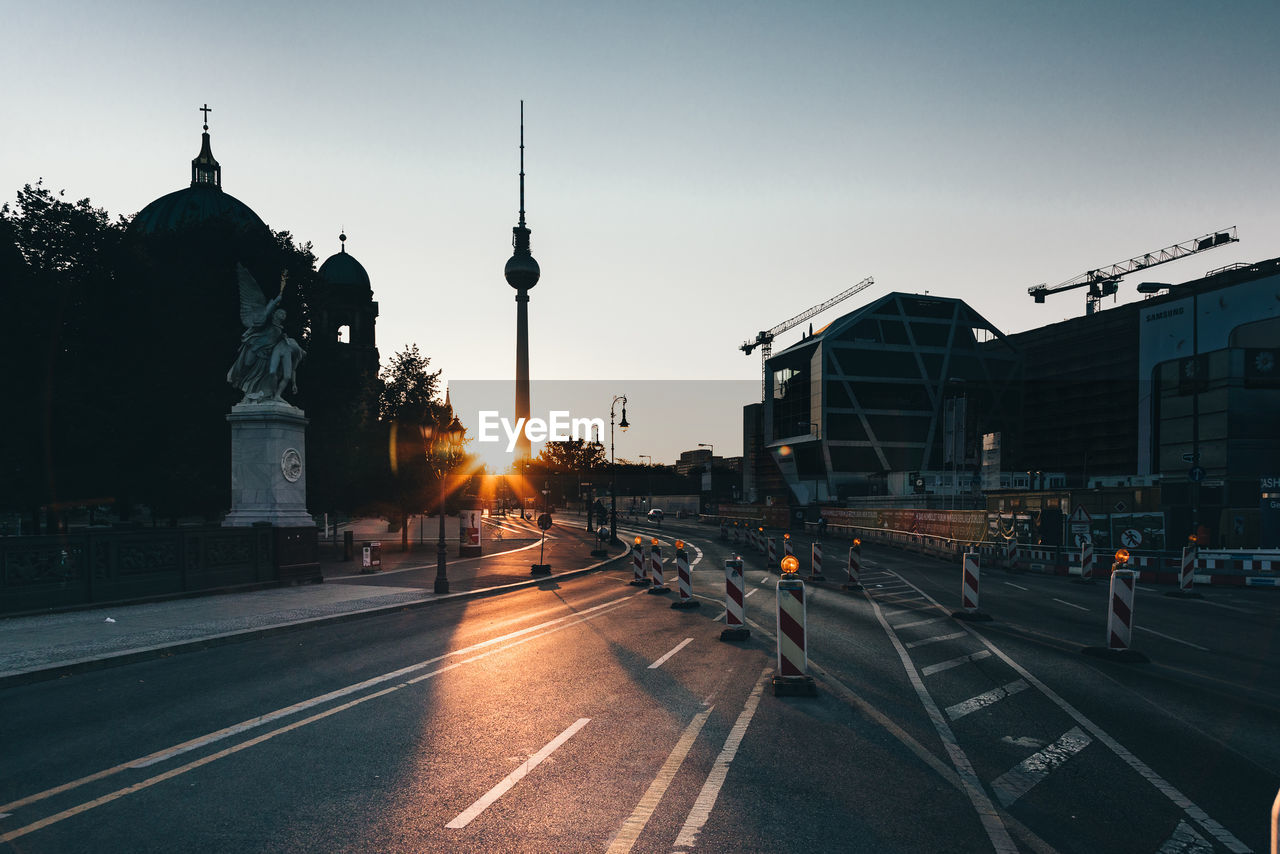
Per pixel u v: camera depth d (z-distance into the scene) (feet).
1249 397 153.28
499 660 33.81
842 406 347.36
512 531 196.85
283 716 24.62
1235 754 20.79
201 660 34.37
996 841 15.16
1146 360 177.68
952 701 26.37
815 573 72.23
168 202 199.52
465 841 15.15
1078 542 85.25
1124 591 34.53
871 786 18.16
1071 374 285.02
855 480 336.08
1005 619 47.42
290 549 66.39
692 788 17.98
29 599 46.34
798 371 376.89
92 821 16.30
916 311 373.20
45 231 86.69
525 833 15.52
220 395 92.12
